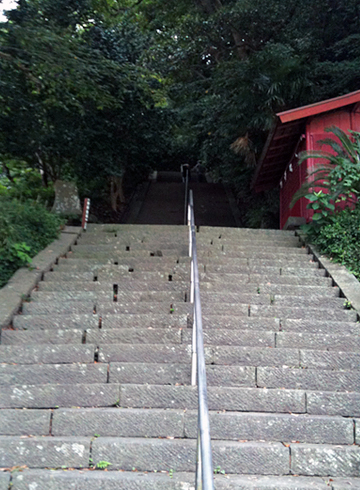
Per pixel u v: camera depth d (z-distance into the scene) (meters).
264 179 12.20
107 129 12.66
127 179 18.61
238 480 3.18
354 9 12.48
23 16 9.41
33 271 6.41
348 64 11.73
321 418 3.69
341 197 7.75
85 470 3.31
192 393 3.99
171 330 4.87
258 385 4.29
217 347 4.62
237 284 6.18
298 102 11.97
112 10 15.04
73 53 9.27
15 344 4.82
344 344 4.91
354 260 6.86
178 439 3.58
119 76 10.66
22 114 10.98
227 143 14.08
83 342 4.86
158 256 7.36
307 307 5.77
